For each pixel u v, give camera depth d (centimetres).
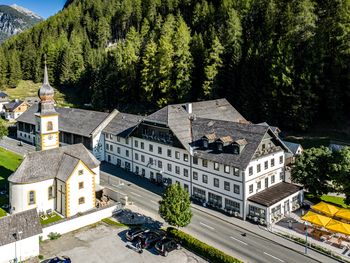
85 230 5000
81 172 5456
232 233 4888
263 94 9094
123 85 12700
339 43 8775
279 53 8969
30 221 4403
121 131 7844
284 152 6084
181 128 6412
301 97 8488
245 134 5641
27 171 5394
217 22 13238
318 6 10250
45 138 6944
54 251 4431
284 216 5406
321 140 8206
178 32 11700
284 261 4184
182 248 4491
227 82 10319
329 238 4728
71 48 18625
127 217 5394
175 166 6456
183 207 4575
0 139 10381
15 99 15400
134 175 7400
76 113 9406
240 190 5316
